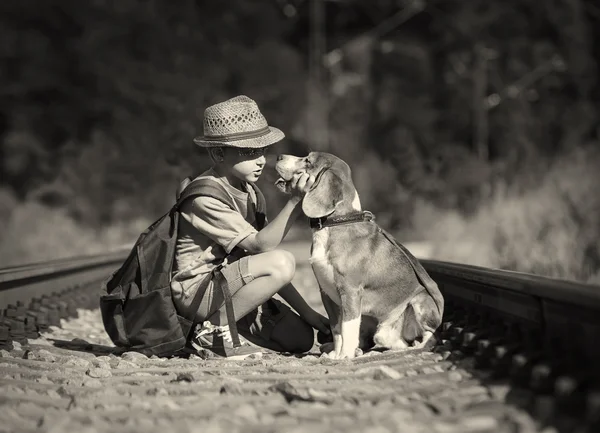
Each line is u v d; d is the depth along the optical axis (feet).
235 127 20.01
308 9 139.23
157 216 92.99
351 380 16.24
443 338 20.45
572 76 126.82
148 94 114.62
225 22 132.36
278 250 20.10
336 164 20.44
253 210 21.59
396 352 19.70
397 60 136.56
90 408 14.56
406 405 13.78
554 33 133.59
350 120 123.65
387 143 122.62
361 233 20.25
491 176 86.53
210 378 16.67
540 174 74.33
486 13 135.85
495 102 113.91
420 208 81.30
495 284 19.17
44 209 77.51
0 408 14.28
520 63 128.26
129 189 96.12
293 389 14.89
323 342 22.30
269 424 12.99
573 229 45.47
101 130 109.09
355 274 20.02
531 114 120.98
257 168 20.43
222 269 19.93
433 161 100.37
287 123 116.78
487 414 12.71
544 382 13.78
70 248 69.67
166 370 17.81
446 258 52.03
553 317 16.03
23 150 105.81
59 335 25.39
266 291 19.86
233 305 20.10
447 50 138.00
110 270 41.47
